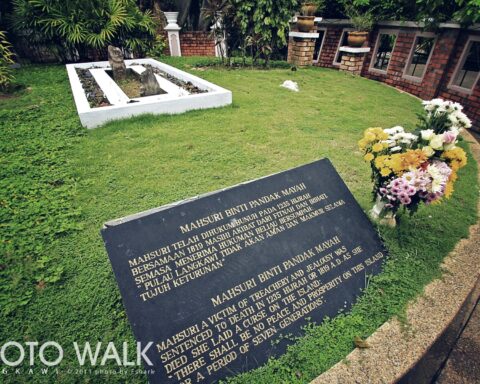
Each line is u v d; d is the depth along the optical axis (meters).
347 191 2.78
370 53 9.30
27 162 3.85
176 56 11.49
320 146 4.54
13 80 6.78
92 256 2.59
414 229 2.92
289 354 1.89
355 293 2.30
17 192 3.29
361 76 9.73
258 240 2.29
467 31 6.38
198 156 4.13
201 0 13.54
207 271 2.07
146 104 5.23
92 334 2.06
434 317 2.10
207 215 2.25
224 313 1.97
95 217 3.01
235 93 6.82
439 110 2.60
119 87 7.19
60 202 3.17
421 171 2.31
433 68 7.22
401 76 8.30
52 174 3.64
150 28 10.34
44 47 9.60
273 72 9.09
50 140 4.45
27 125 4.91
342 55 10.08
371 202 3.08
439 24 6.84
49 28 8.77
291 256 2.32
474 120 6.22
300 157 4.20
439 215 3.14
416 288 2.30
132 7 10.03
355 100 6.80
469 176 3.87
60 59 10.01
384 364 1.82
